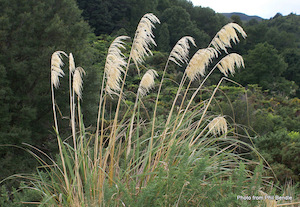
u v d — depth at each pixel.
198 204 2.43
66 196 2.77
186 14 58.66
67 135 11.12
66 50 12.41
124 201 2.41
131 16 58.19
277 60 48.22
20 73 11.26
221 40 3.19
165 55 32.59
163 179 2.65
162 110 11.48
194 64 3.19
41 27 12.52
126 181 2.79
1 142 9.75
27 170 9.40
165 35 51.22
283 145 6.23
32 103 11.72
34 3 12.94
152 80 3.25
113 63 2.99
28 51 11.84
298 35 88.25
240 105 10.10
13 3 12.34
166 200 2.46
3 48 11.77
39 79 11.75
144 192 2.26
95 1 53.31
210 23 71.00
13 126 10.60
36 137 11.15
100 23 53.22
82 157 2.72
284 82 48.31
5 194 3.04
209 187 2.57
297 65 58.06
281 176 5.23
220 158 3.15
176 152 3.09
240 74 49.50
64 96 12.10
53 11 13.57
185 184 2.55
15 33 11.87
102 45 38.03
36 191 2.87
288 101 28.58
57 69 2.90
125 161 2.96
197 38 57.09
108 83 2.96
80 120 2.90
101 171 2.79
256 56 49.31
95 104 12.59
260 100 25.11
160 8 69.31
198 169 2.44
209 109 10.43
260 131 9.82
